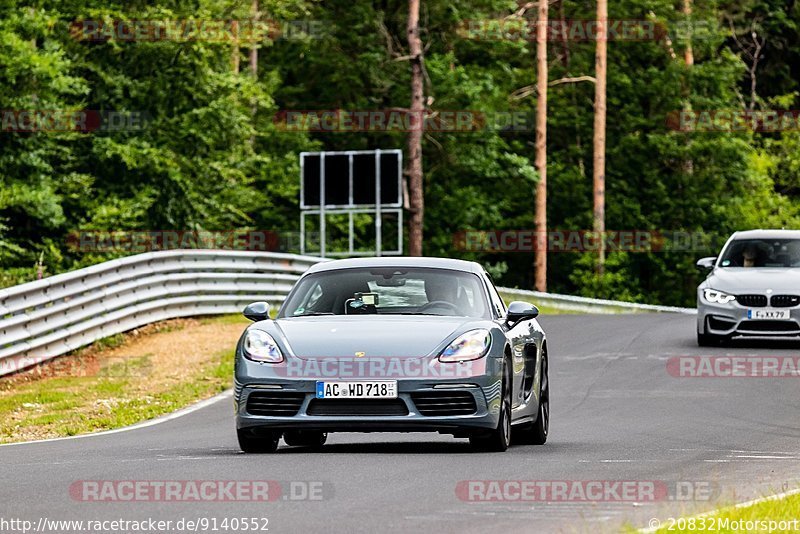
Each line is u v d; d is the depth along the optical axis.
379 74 122.50
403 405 24.77
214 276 63.38
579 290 134.12
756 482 21.80
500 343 25.77
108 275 52.78
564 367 47.62
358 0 123.88
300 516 17.84
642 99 140.75
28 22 72.75
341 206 82.88
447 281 27.59
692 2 142.50
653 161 139.75
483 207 130.88
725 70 137.88
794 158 151.12
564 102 136.75
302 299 27.50
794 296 50.75
